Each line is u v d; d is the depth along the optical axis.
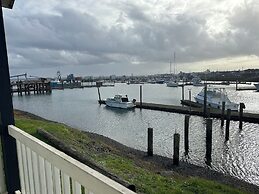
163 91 94.81
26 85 84.81
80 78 150.50
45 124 15.70
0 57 2.85
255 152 17.78
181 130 25.09
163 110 37.50
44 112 43.81
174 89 104.06
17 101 65.19
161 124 28.55
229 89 86.19
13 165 2.97
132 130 26.45
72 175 1.54
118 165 10.55
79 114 39.78
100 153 13.02
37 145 2.12
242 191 11.04
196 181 10.57
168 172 12.70
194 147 19.25
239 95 67.00
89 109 45.16
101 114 38.56
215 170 14.41
